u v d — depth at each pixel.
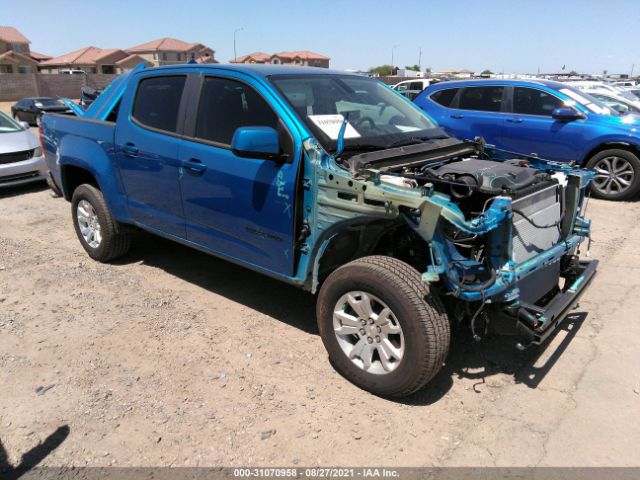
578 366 3.54
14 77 39.28
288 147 3.39
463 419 3.02
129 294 4.64
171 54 94.56
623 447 2.79
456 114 8.99
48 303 4.45
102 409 3.08
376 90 4.42
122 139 4.59
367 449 2.79
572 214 3.60
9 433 2.89
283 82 3.71
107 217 5.04
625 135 7.49
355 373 3.25
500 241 2.92
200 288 4.79
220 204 3.84
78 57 89.12
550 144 8.10
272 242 3.59
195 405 3.13
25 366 3.52
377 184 2.99
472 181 3.05
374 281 2.99
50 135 5.59
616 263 5.35
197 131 3.98
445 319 2.92
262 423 2.98
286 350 3.74
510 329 3.05
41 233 6.40
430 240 2.79
